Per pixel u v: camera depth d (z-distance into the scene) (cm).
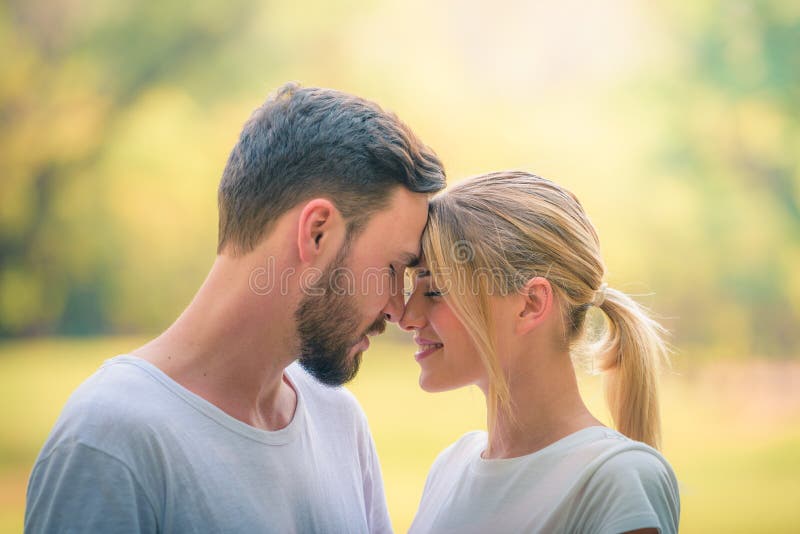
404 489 680
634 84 1088
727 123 1056
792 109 1038
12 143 1172
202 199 1162
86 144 1179
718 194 1049
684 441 837
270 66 1162
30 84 1171
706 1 1061
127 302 1195
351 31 1150
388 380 1002
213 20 1156
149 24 1163
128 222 1179
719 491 685
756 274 1038
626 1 1091
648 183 1068
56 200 1185
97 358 1134
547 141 1102
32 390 1003
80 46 1175
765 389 978
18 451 847
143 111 1177
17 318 1191
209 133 1162
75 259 1188
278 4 1155
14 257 1185
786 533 584
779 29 1038
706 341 1033
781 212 1045
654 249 1054
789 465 748
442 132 1127
